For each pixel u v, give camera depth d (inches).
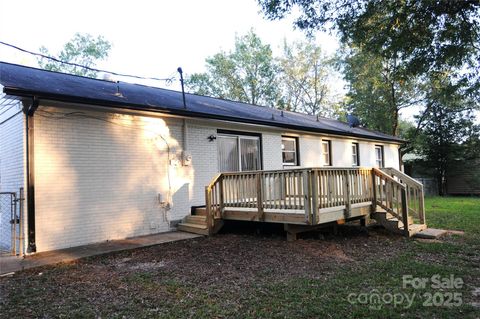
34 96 244.1
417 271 203.2
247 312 144.0
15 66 362.9
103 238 297.1
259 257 241.6
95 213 293.6
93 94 298.8
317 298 160.1
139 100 331.6
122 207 312.2
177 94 482.6
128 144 320.5
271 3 395.2
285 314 141.7
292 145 508.4
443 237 306.8
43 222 263.3
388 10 364.5
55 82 317.1
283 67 1520.7
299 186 282.4
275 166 466.3
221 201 334.6
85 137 291.4
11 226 269.0
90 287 179.5
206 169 384.2
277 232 330.6
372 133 730.2
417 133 950.4
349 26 391.5
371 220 353.7
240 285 181.2
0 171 307.6
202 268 215.3
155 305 153.3
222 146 409.7
